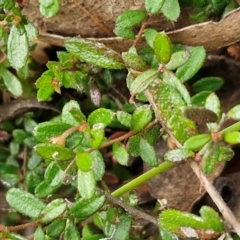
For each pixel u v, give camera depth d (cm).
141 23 19
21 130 21
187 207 19
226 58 20
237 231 16
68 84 19
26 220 22
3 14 18
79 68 19
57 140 16
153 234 19
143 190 20
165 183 20
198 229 16
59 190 21
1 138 22
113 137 20
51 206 17
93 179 16
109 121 16
